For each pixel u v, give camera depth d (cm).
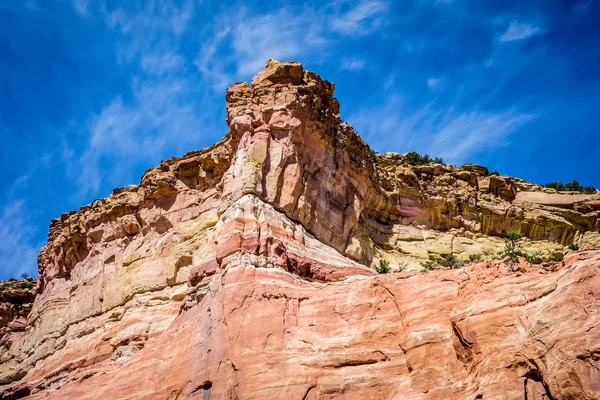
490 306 2811
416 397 2823
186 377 3241
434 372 2864
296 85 4525
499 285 2891
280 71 4572
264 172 4103
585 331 2505
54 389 3962
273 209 3966
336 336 3188
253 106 4456
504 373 2600
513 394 2542
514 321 2717
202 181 4669
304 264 3750
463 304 2947
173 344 3509
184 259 4297
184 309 3697
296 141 4284
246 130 4319
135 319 4181
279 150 4184
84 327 4600
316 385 3000
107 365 3834
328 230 4222
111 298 4594
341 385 2984
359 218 4531
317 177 4331
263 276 3475
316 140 4419
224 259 3638
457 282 3117
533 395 2523
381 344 3094
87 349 4362
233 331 3216
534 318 2661
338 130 4641
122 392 3456
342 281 3781
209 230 4228
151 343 3697
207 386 3117
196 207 4597
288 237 3841
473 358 2752
